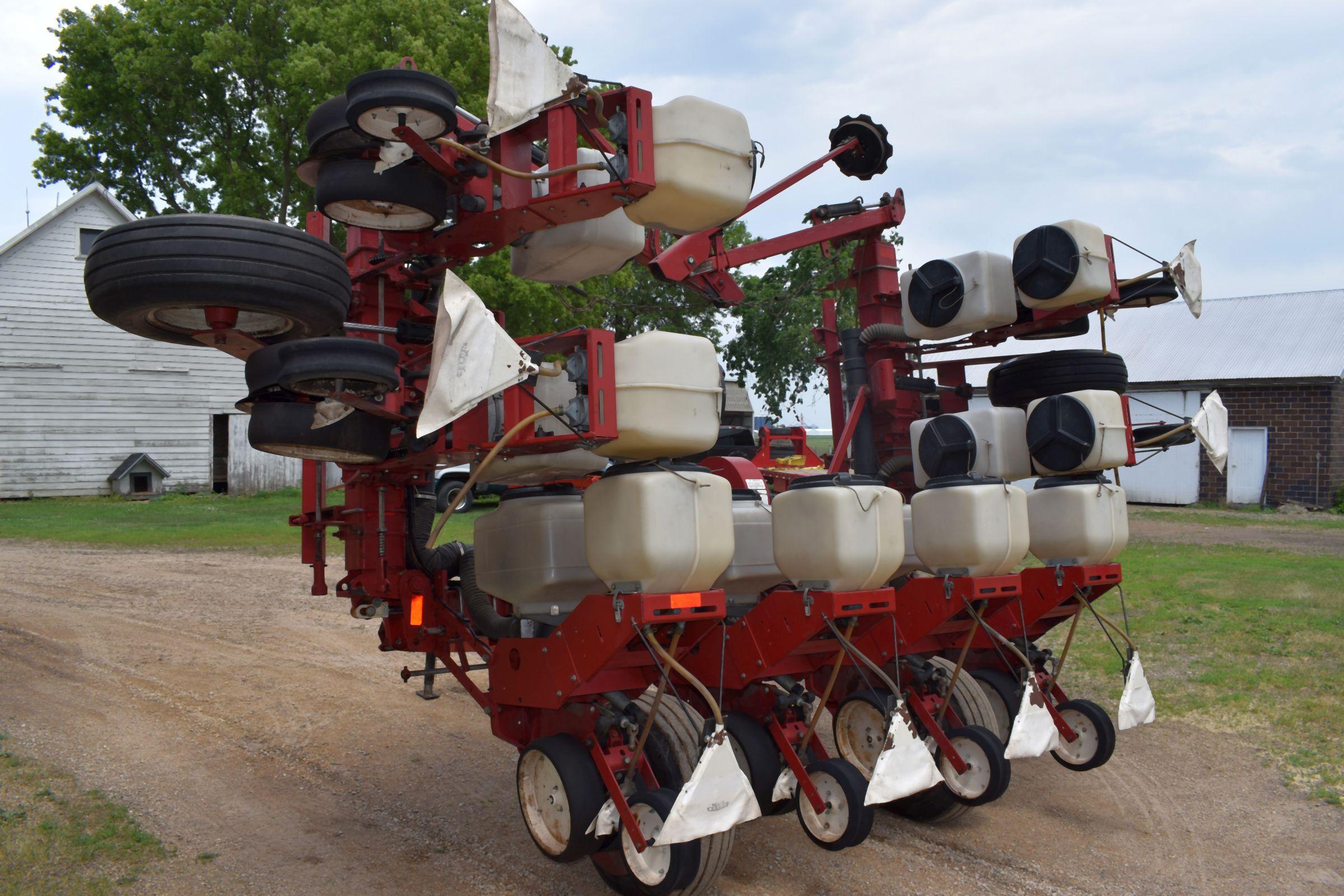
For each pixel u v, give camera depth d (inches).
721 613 161.0
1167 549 604.7
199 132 1157.7
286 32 976.3
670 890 157.9
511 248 217.0
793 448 385.4
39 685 301.9
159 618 414.3
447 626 226.1
